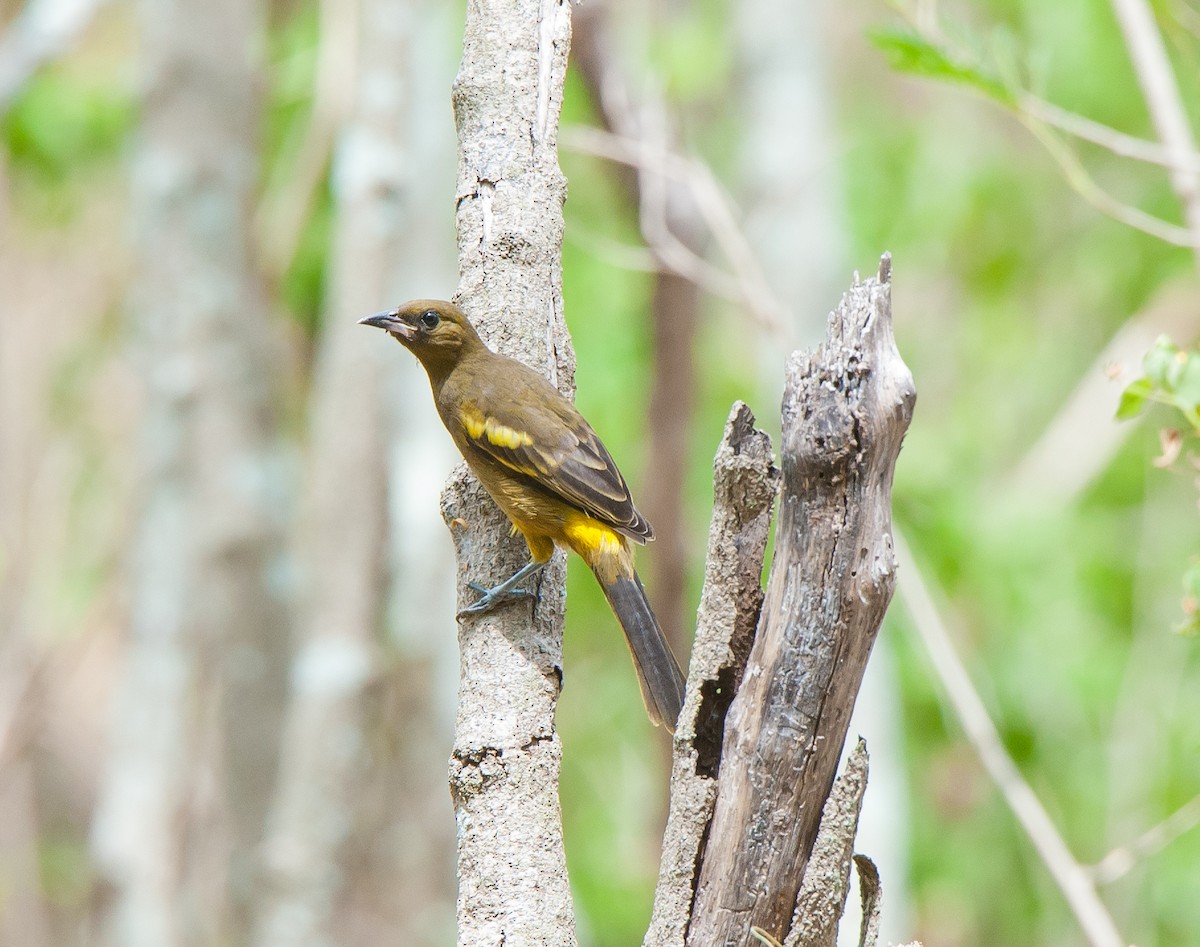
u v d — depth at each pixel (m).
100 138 18.39
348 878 13.68
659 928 5.13
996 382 19.36
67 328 18.92
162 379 15.25
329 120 15.45
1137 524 17.44
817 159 14.96
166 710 15.16
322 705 12.96
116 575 17.70
